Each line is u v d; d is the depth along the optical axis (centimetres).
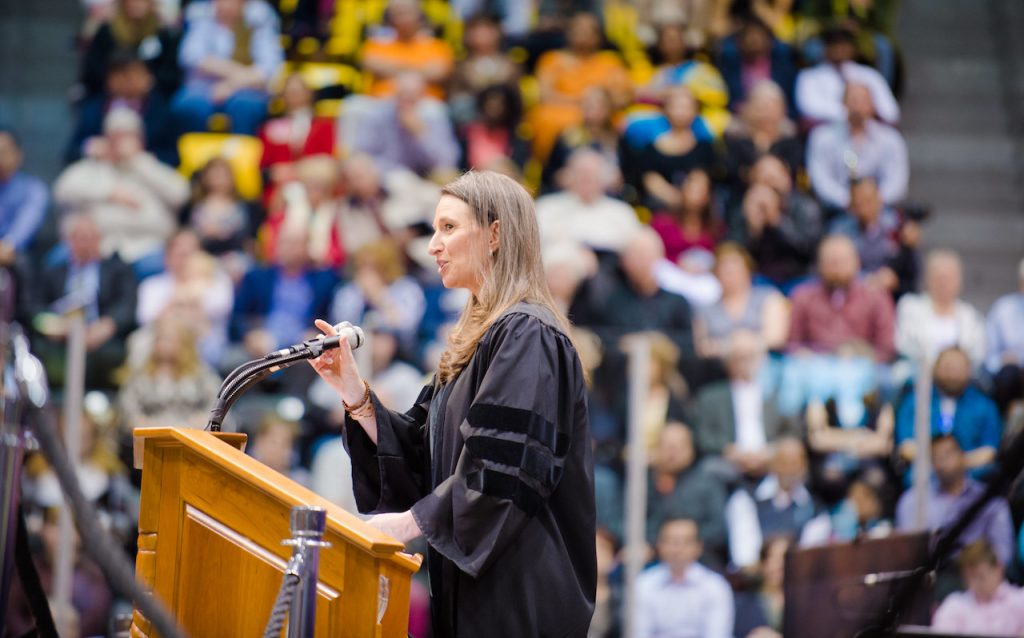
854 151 1451
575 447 523
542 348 511
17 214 1431
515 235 537
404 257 1308
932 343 1167
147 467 465
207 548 457
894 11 1661
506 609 504
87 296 1207
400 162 1402
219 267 1294
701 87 1510
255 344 1024
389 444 536
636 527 962
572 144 1404
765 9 1580
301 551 411
